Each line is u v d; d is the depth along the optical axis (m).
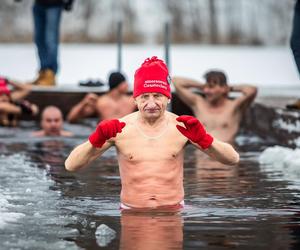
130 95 17.11
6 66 29.62
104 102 15.81
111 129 7.73
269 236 6.98
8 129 15.91
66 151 12.60
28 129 15.95
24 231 7.11
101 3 43.62
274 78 27.69
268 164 11.09
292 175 10.12
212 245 6.70
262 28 44.00
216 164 11.11
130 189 8.16
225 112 14.23
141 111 8.10
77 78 26.92
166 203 8.12
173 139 8.17
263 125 14.54
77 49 36.97
